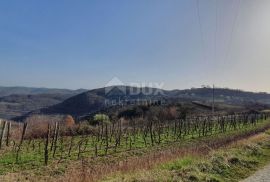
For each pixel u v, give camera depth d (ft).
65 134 147.02
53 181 55.88
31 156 90.99
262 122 277.23
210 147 94.53
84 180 51.34
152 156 75.77
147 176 49.29
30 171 72.90
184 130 179.01
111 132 142.51
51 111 524.52
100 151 105.40
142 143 130.82
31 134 130.41
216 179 52.85
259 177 58.34
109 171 56.95
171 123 215.10
